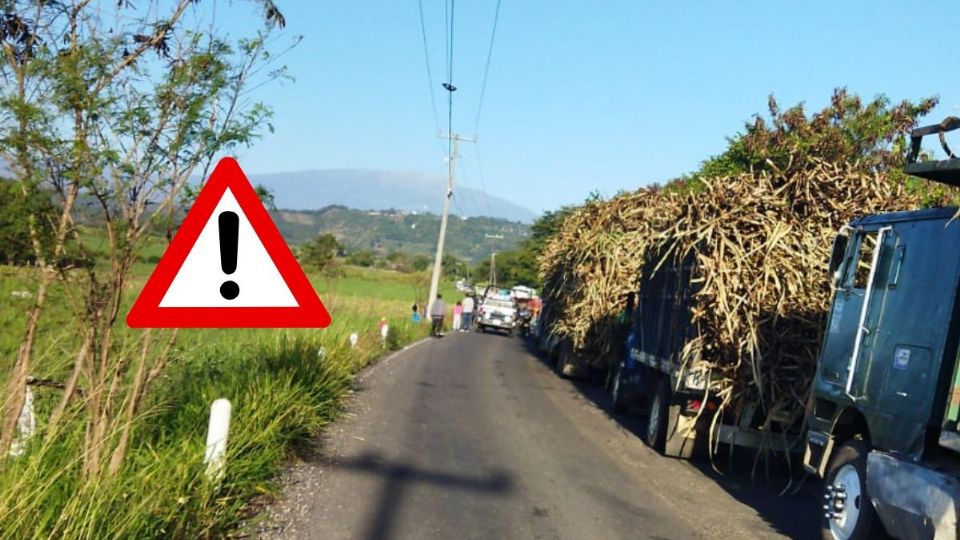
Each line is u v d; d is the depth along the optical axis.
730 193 10.29
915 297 6.51
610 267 17.73
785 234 9.78
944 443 5.76
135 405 6.30
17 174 5.05
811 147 17.14
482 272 113.50
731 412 10.37
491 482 8.65
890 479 6.17
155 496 5.55
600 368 19.61
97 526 4.88
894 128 17.80
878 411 6.68
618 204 18.34
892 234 7.02
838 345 7.58
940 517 5.55
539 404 15.51
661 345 12.00
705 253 10.12
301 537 6.30
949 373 5.96
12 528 4.47
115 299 5.64
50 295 5.69
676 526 7.63
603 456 10.78
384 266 118.00
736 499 9.05
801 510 8.79
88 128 5.17
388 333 25.38
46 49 5.12
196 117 5.35
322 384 11.40
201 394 8.49
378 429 11.09
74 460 5.27
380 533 6.57
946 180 6.67
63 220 5.33
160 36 5.47
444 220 46.00
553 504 7.96
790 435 9.90
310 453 9.19
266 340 12.56
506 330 44.88
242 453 7.48
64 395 5.80
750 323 9.64
